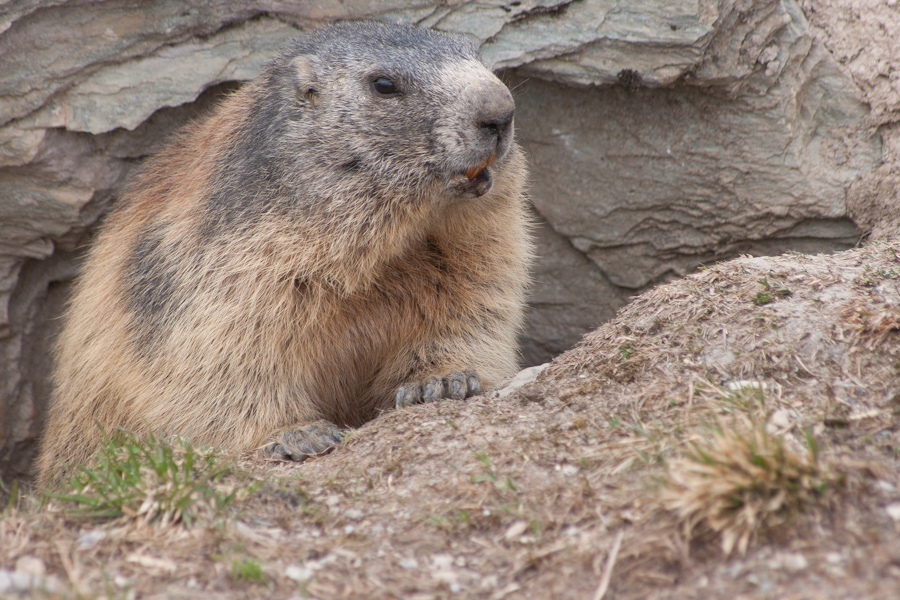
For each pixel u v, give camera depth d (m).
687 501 4.36
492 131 7.05
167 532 5.04
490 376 8.41
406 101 7.18
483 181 7.32
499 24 9.56
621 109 10.34
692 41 9.39
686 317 6.75
